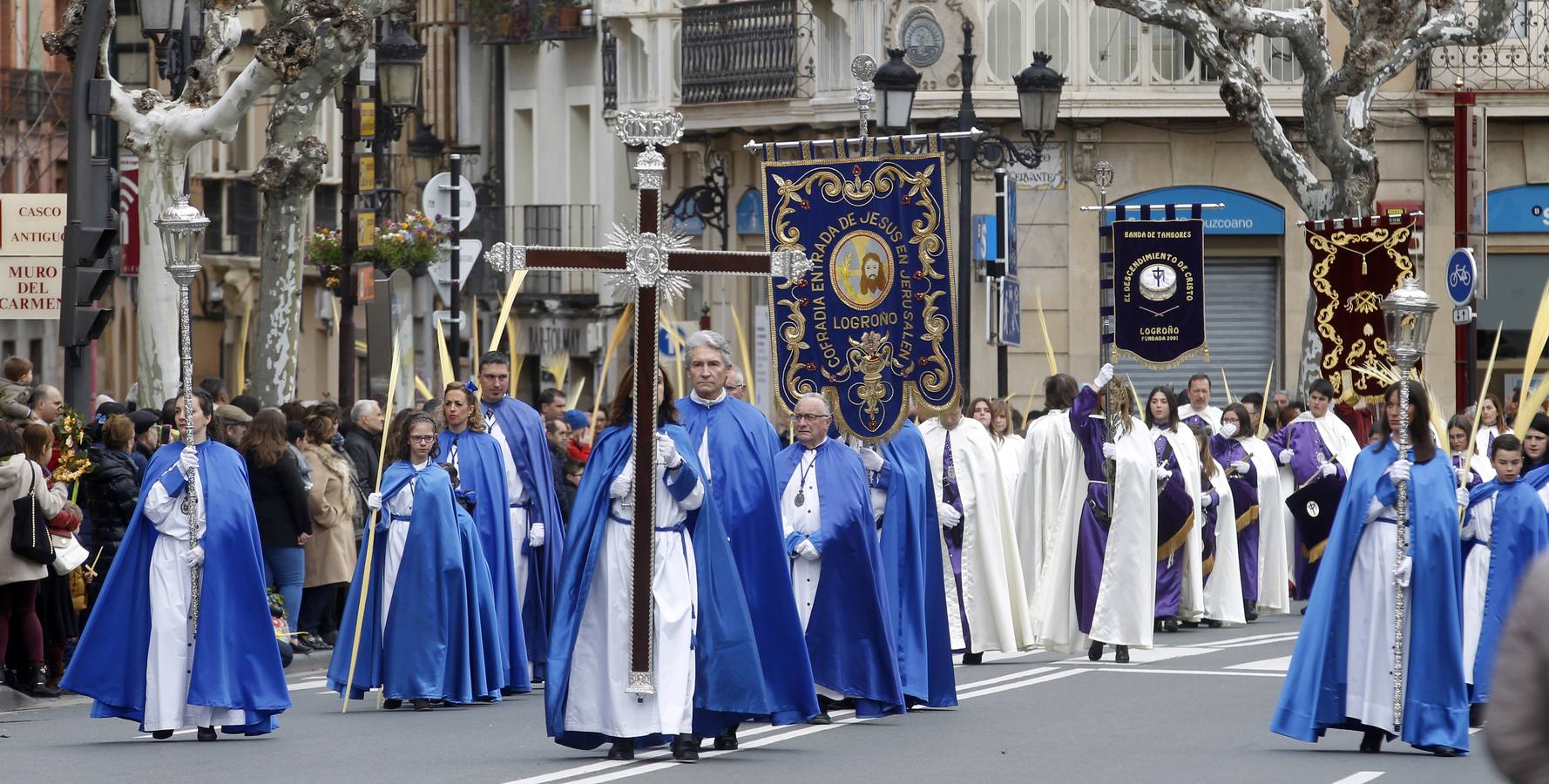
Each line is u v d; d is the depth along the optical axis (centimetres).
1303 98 7144
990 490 4906
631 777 3123
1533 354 3819
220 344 12562
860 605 3766
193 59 6297
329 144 13125
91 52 4950
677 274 3344
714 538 3344
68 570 4275
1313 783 3123
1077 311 9088
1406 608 3450
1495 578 3728
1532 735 1423
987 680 4475
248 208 12638
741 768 3222
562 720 3331
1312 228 5169
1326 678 3469
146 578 3672
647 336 3319
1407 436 3472
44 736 3775
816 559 3753
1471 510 3819
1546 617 1421
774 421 8281
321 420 5109
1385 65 6969
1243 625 6031
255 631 3678
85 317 4941
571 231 12075
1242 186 9156
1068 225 9081
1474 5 9088
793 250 3431
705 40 10212
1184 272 5350
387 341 6656
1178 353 5362
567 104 12156
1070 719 3847
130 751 3531
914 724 3781
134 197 6131
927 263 4028
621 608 3306
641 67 11181
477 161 12850
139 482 4594
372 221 6781
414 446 4206
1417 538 3441
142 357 6128
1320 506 6122
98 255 4988
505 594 4425
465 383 4600
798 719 3450
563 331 12156
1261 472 6206
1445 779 3175
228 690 3631
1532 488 3738
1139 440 4925
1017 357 9088
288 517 4800
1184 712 3941
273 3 6256
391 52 7325
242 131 12644
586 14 11775
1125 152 9088
